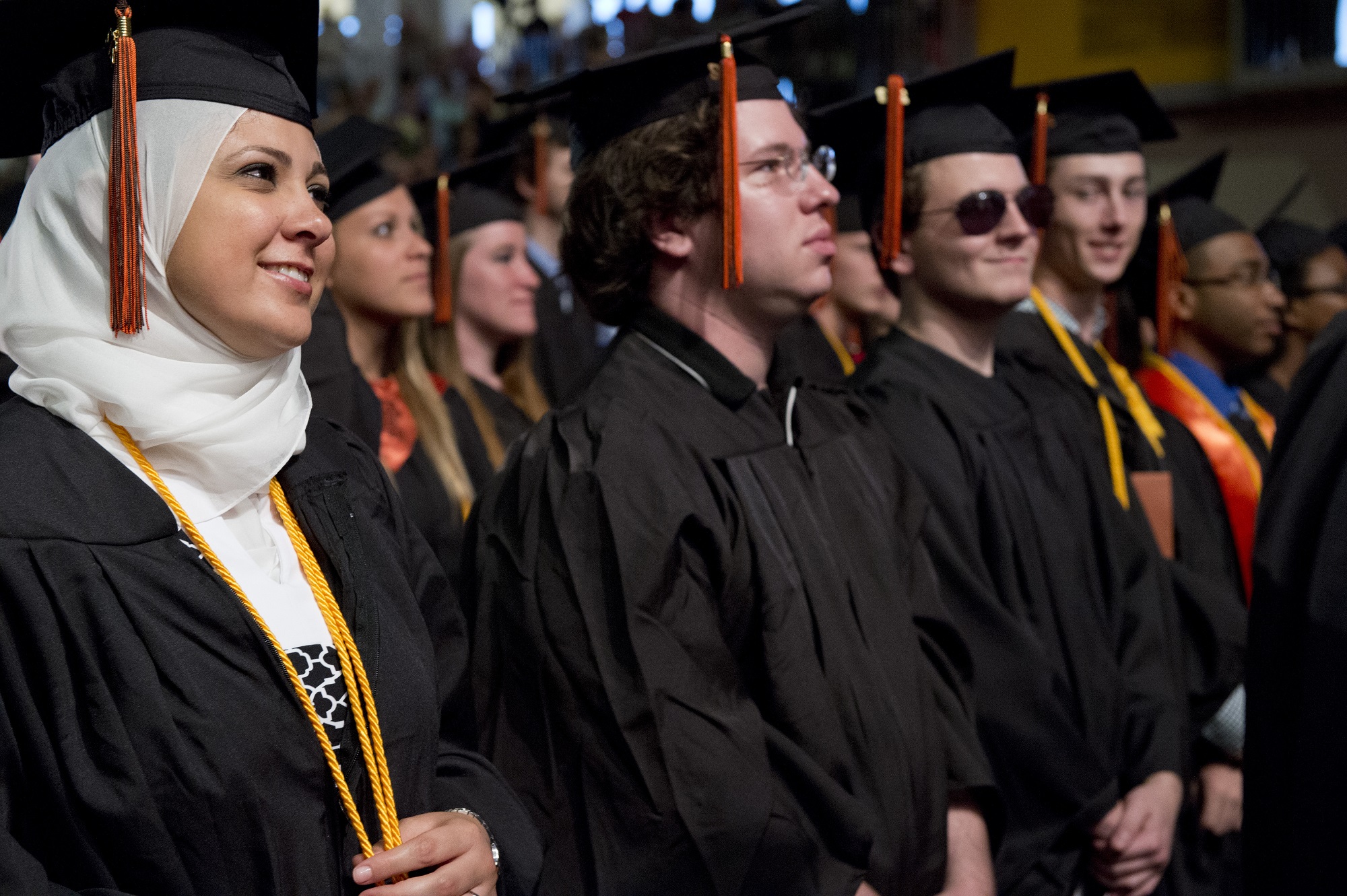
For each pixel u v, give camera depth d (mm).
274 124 1480
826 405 2336
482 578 2027
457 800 1631
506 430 3822
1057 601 2588
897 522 2264
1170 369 3670
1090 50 9508
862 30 9688
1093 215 3273
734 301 2121
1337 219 8953
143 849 1312
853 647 2006
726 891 1751
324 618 1533
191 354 1469
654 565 1854
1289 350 4504
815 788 1855
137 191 1401
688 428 2031
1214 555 3193
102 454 1406
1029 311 3291
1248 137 9234
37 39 1492
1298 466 2332
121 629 1337
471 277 3961
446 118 11242
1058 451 2758
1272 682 2283
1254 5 9148
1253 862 2305
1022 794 2377
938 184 2676
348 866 1468
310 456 1664
